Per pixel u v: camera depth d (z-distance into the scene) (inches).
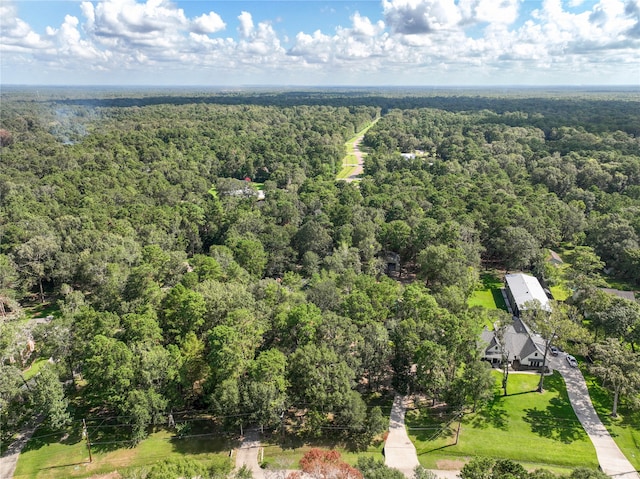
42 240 3772.1
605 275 4239.7
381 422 2181.3
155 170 6678.2
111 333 2514.8
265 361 2187.5
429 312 2581.2
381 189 5920.3
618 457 2137.1
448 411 2442.2
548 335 2559.1
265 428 2317.9
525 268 4323.3
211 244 4913.9
